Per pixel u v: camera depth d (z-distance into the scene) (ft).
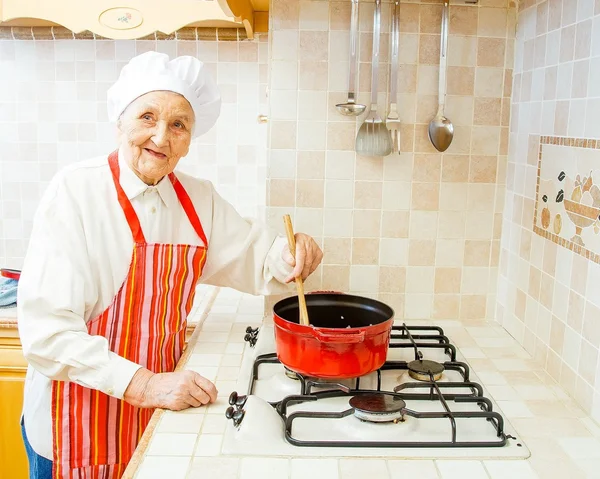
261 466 3.17
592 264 3.79
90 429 4.25
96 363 3.78
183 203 4.52
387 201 5.27
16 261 7.30
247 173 7.02
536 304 4.61
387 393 3.76
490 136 5.19
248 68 6.78
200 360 4.48
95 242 4.08
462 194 5.28
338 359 3.77
